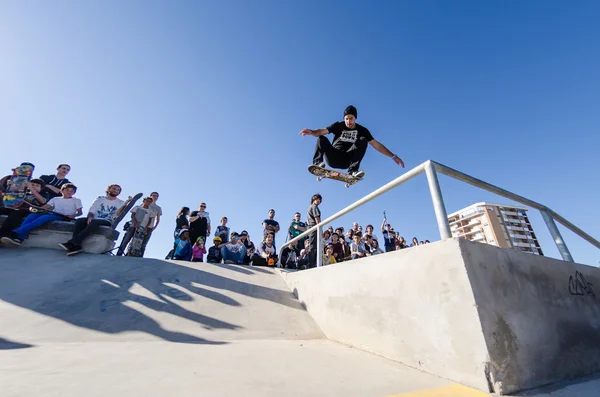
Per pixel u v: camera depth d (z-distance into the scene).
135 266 4.43
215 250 6.57
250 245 7.71
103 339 2.61
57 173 5.90
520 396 1.46
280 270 5.10
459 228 72.38
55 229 4.94
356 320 2.65
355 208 3.20
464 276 1.69
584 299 2.33
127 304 3.35
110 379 1.47
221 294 3.88
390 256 2.36
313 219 5.80
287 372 1.73
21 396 1.20
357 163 3.66
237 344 2.54
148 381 1.46
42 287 3.52
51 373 1.53
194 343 2.57
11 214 4.66
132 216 6.03
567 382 1.72
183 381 1.48
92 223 4.91
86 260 4.47
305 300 3.82
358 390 1.47
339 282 3.04
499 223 64.69
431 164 2.19
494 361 1.50
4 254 4.33
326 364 1.97
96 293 3.52
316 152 3.74
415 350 1.96
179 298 3.63
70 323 2.85
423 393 1.44
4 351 2.03
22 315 2.88
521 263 2.01
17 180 4.88
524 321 1.77
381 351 2.27
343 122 3.82
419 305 1.99
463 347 1.63
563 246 2.92
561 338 1.93
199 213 7.24
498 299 1.72
